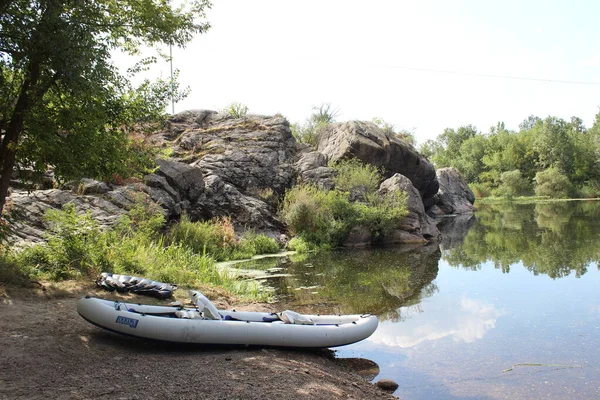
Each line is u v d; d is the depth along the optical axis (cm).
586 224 2519
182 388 457
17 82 800
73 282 816
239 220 1823
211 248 1530
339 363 652
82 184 1355
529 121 11694
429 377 605
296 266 1445
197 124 2344
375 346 729
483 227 2667
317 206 1958
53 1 709
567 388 561
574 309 916
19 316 616
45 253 891
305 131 2948
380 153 2541
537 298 1014
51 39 691
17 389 416
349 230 1950
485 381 588
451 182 4162
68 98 812
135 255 1027
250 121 2370
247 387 474
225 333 586
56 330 579
